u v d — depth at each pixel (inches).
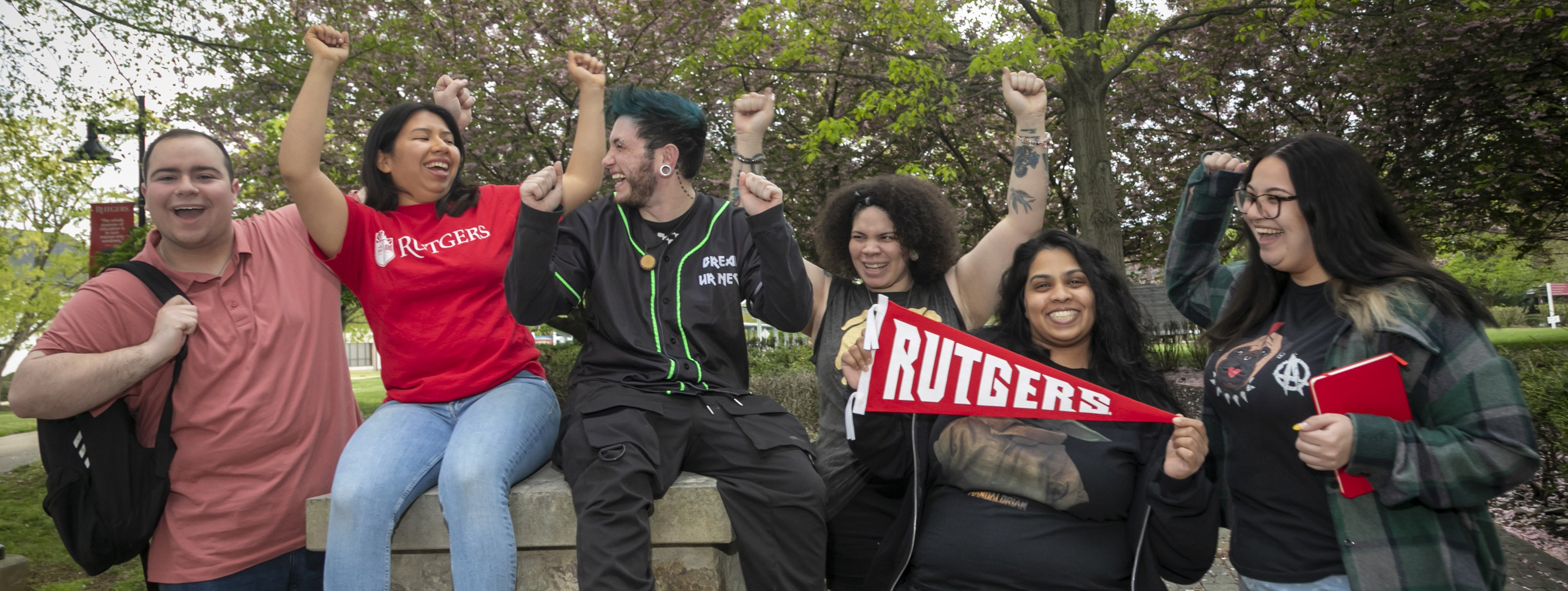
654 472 85.9
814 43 389.1
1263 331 79.7
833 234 111.7
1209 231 98.0
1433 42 373.1
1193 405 361.7
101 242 272.4
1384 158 419.5
